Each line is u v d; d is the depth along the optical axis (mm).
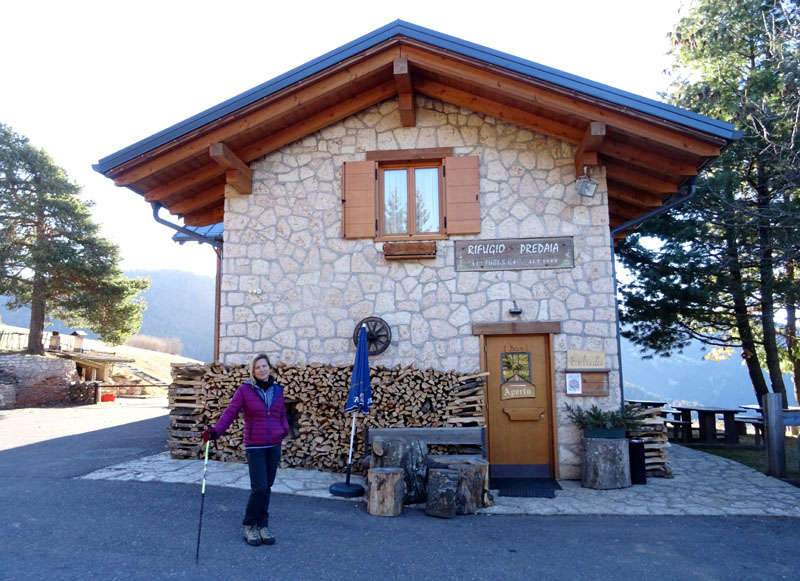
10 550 4715
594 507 6746
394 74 8008
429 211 8867
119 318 25750
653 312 14078
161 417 16531
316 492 6953
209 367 8469
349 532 5547
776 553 5289
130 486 6703
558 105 7723
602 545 5434
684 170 8086
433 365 8391
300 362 8570
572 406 8195
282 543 5117
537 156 8719
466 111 8898
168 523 5480
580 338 8297
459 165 8742
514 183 8688
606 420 7730
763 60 13320
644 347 15328
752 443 11844
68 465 7867
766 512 6555
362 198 8789
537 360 8453
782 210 12102
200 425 8344
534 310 8391
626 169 8680
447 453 8023
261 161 9062
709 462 9305
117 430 12469
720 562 5043
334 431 8109
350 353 8523
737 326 14656
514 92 7812
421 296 8562
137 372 35438
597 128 7637
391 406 8133
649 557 5133
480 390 8102
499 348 8492
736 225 12547
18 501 6070
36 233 24891
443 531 5742
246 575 4391
